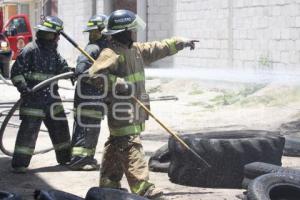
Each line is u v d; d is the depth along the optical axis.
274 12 23.92
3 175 11.42
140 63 9.09
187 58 29.45
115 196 7.93
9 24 36.88
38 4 55.56
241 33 25.89
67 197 8.07
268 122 17.28
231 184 10.21
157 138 15.36
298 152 12.84
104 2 37.50
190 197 9.59
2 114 18.03
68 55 43.16
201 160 9.98
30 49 11.53
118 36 8.83
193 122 17.91
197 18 29.03
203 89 25.78
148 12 32.88
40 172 11.70
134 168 8.84
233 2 26.33
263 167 9.49
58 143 12.14
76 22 41.59
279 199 8.82
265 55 24.41
